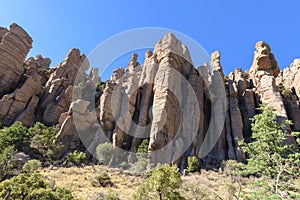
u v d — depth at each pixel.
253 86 46.69
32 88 44.62
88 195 16.69
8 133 29.72
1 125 34.28
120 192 17.62
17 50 48.62
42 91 47.16
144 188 12.64
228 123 35.75
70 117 34.78
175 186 11.37
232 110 37.91
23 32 51.53
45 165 26.39
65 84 49.91
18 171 22.31
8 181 13.14
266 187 10.64
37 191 12.73
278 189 10.34
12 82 45.81
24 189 12.88
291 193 9.64
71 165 26.38
